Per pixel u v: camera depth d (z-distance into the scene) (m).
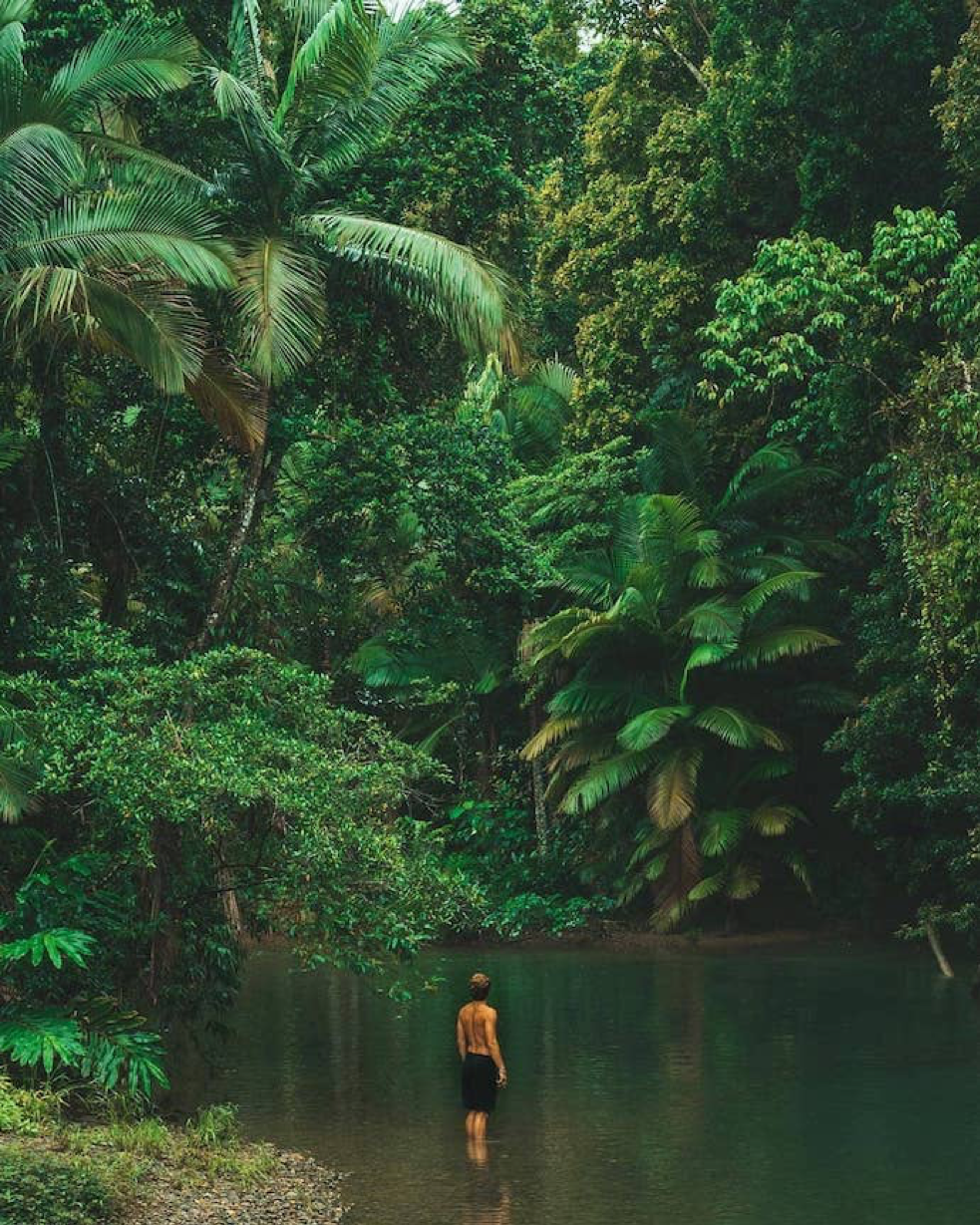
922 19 24.67
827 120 26.33
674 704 31.83
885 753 25.70
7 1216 9.02
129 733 13.74
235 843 15.41
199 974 15.25
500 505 26.11
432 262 18.69
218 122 20.34
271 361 17.53
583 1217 10.33
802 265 21.22
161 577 19.00
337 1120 13.64
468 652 36.09
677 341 30.22
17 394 18.72
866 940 31.34
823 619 32.50
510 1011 21.28
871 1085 15.23
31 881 13.67
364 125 19.20
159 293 16.25
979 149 22.06
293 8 20.42
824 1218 10.29
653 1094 14.85
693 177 30.03
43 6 19.09
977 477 17.69
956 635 18.64
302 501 26.59
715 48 28.89
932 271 22.55
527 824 37.25
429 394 23.36
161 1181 10.81
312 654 38.41
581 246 32.69
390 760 15.16
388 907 14.02
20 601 16.88
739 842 31.34
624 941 31.64
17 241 15.66
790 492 31.59
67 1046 12.30
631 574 31.33
